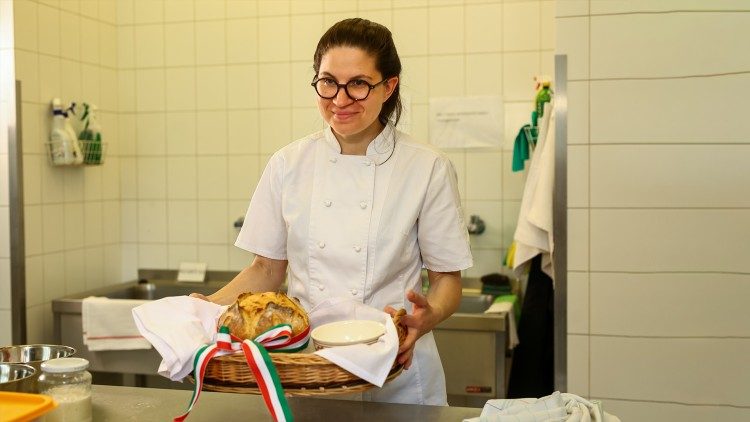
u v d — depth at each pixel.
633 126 1.75
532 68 2.54
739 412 1.76
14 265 2.37
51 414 0.94
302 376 0.93
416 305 1.10
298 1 2.72
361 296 1.32
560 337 1.81
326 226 1.34
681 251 1.76
